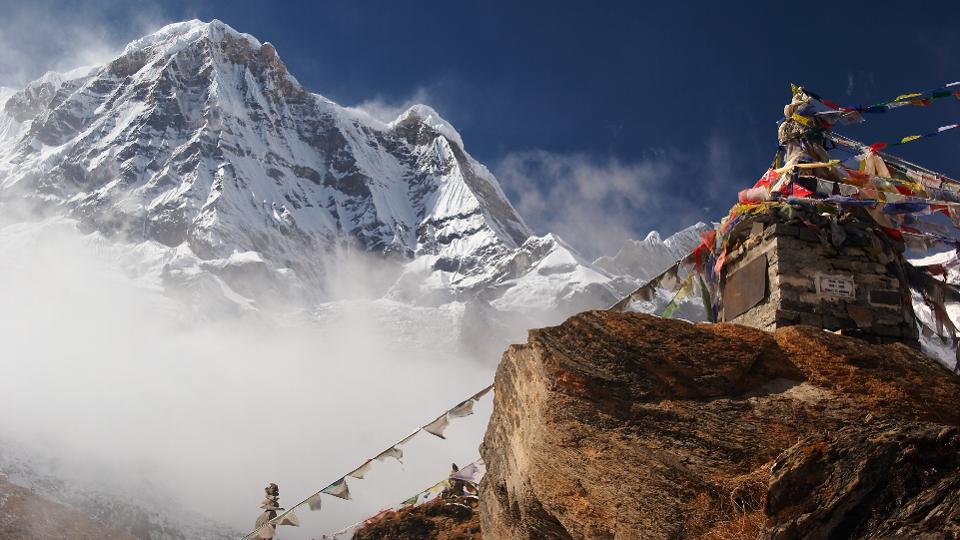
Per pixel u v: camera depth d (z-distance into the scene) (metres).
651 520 18.16
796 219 24.81
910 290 25.31
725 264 26.50
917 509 14.02
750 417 19.44
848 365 20.64
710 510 17.84
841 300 24.03
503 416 23.59
